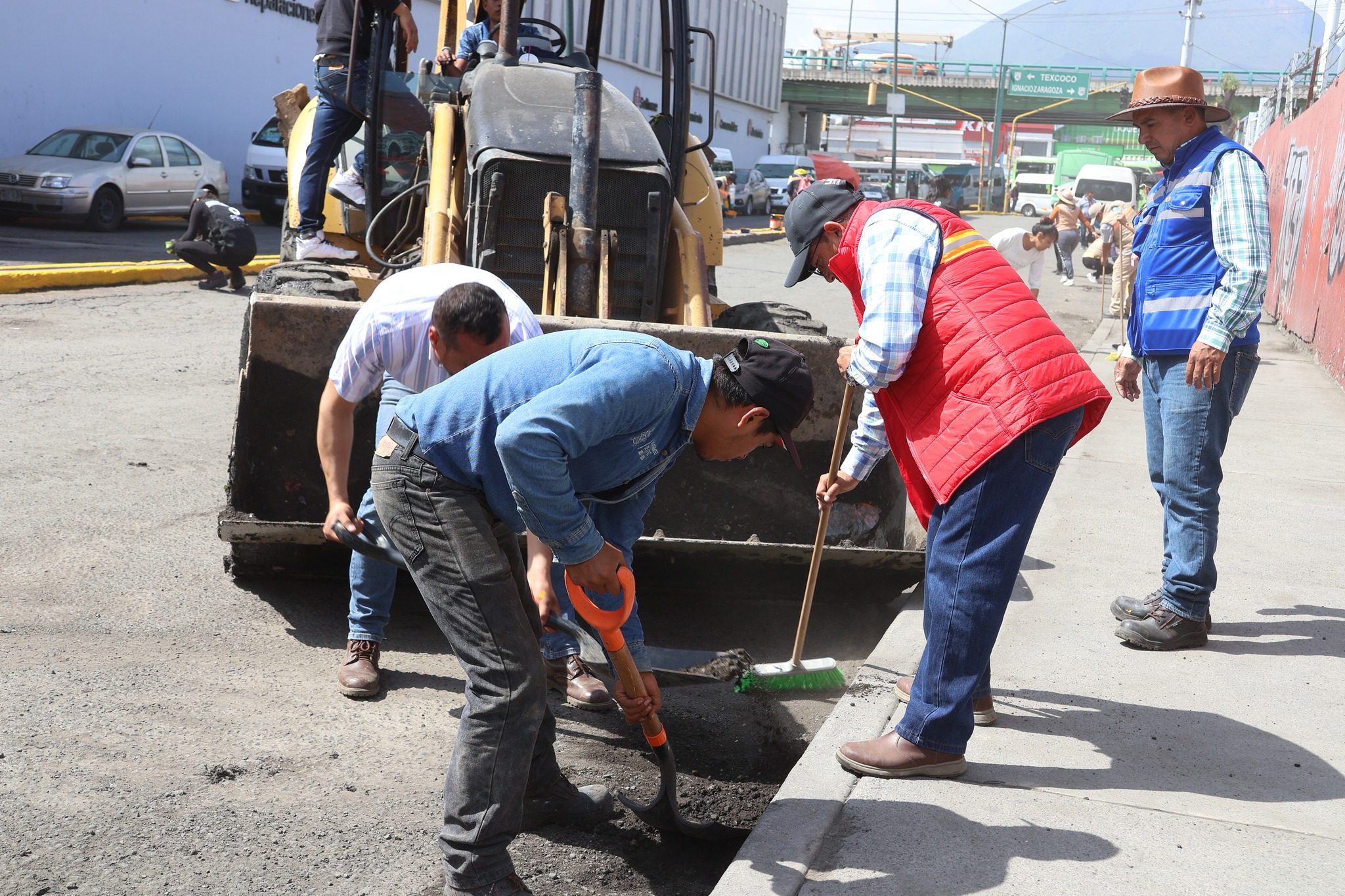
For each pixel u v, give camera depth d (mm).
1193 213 3922
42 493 5484
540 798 3029
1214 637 4227
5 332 9742
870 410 3424
